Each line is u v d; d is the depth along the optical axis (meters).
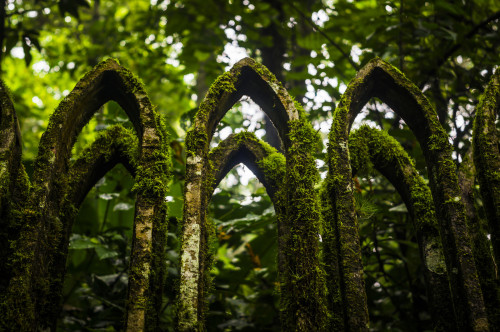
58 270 1.49
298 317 1.36
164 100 7.00
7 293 1.24
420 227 1.66
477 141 1.59
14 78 7.02
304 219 1.46
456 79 2.89
